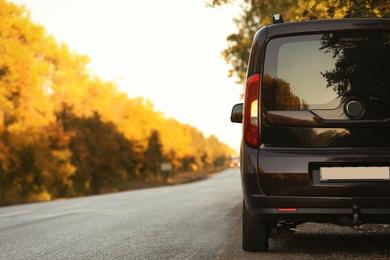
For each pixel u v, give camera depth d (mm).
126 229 9836
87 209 15359
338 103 6070
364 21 6094
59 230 9977
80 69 74625
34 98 48188
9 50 46250
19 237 9125
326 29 6125
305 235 8289
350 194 5961
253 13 20297
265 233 6703
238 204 15867
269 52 6250
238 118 7207
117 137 91188
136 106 101688
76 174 66375
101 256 7039
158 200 19375
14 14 47625
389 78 6043
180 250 7352
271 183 6105
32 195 47781
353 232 8547
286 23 6250
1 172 44656
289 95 6168
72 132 65750
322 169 6051
